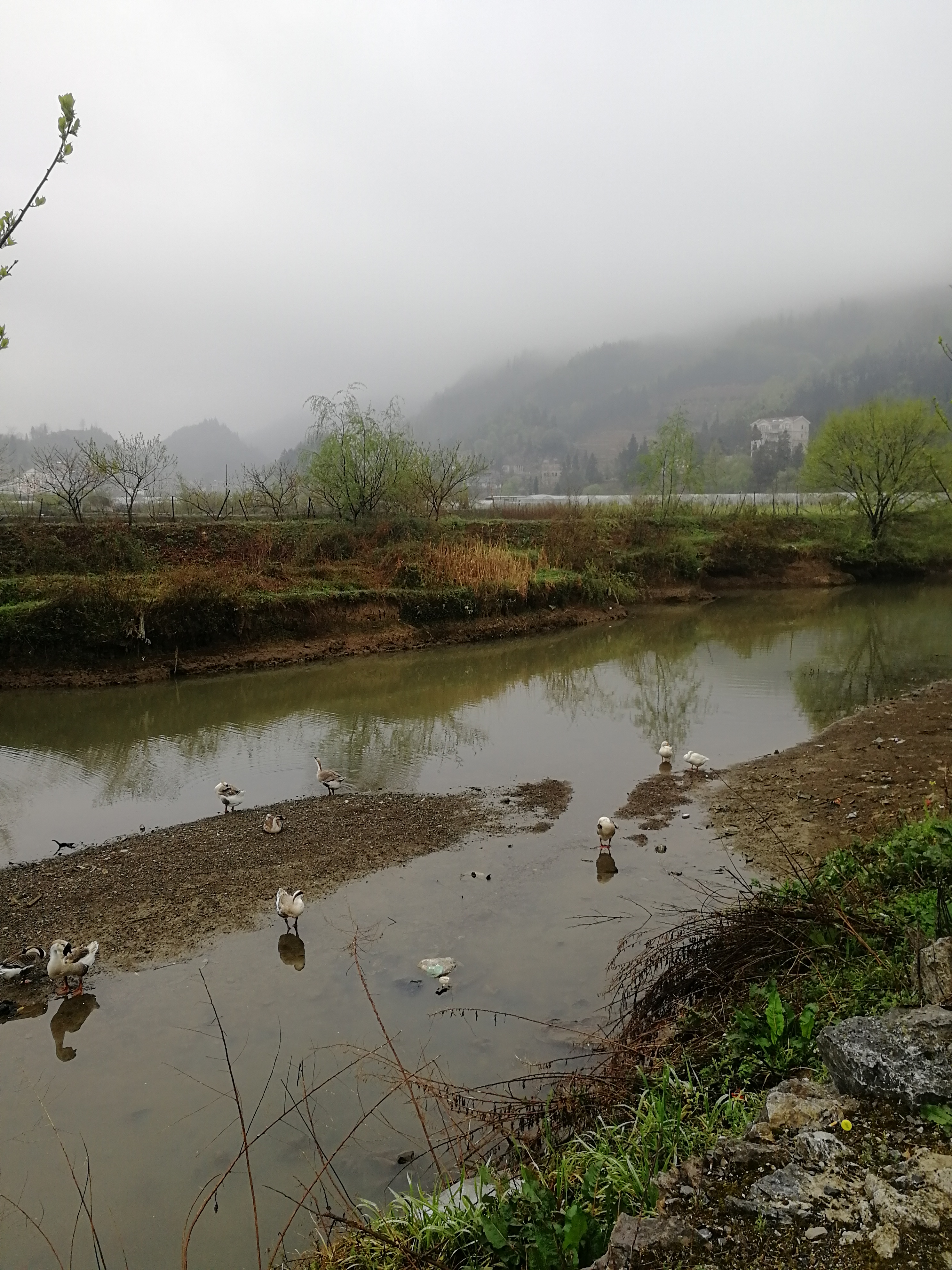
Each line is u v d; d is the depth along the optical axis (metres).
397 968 8.84
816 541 47.81
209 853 11.96
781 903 7.75
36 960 9.05
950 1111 4.41
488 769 15.97
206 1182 6.08
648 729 18.72
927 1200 3.91
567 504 56.94
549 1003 8.05
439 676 24.66
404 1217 5.05
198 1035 7.82
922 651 27.19
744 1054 6.02
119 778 15.78
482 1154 5.97
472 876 11.03
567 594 34.59
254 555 31.86
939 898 6.50
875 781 13.69
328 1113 6.71
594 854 11.68
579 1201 4.64
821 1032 5.27
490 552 33.81
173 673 23.95
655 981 7.52
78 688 22.50
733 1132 5.05
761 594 43.19
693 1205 4.13
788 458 139.88
